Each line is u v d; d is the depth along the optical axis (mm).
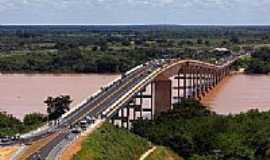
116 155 161000
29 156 144375
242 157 191125
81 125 182750
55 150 149750
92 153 149875
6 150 154000
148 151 187875
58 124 189375
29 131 187125
